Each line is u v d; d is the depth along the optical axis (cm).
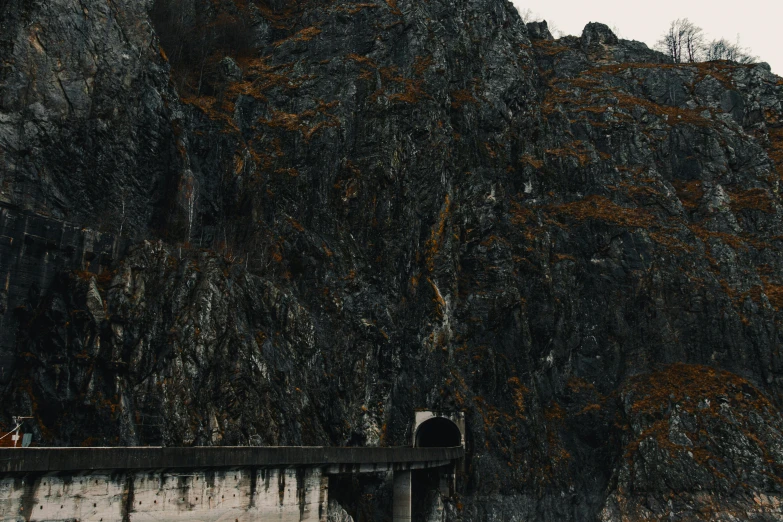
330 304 6228
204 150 6397
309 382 5578
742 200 8750
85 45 5500
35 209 4888
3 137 4825
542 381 7288
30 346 4475
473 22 9306
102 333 4569
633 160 9056
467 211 7644
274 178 6844
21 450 2634
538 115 9000
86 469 2830
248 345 5081
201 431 4516
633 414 6806
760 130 9769
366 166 7150
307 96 7619
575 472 6788
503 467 6375
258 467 3572
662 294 7688
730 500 6084
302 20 8762
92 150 5347
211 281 5081
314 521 3912
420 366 6475
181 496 3184
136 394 4512
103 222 5194
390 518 5591
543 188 8456
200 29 8212
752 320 7550
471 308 7131
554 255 7912
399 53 8169
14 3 5159
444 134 7675
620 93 9969
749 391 6944
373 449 4469
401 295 6738
